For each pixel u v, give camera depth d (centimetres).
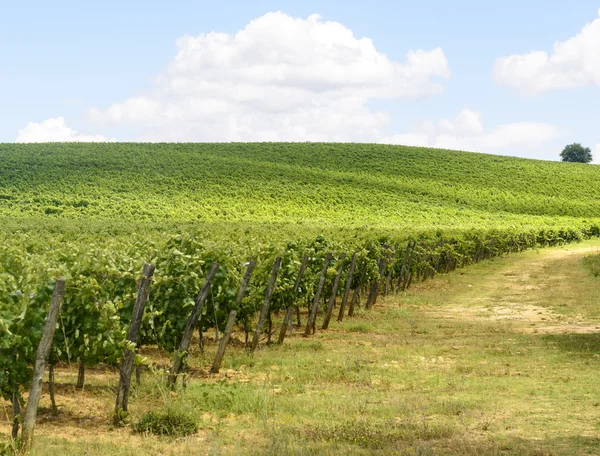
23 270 1103
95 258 1178
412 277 3112
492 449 798
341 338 1736
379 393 1114
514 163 11731
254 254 1648
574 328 1880
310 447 805
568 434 869
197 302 1144
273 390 1123
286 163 10056
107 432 902
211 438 855
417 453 761
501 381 1199
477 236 4475
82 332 986
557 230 6600
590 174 11500
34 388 788
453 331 1834
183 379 1113
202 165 9062
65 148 9600
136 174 8225
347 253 2041
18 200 6781
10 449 765
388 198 8612
